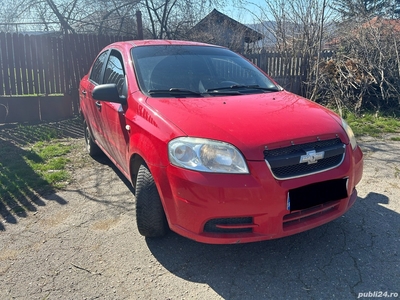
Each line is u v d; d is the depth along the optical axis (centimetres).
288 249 279
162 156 246
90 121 468
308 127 253
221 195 222
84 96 487
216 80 343
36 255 275
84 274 252
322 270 252
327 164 250
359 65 806
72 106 798
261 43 1023
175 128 248
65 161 495
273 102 299
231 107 276
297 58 906
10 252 280
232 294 231
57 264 264
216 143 232
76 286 239
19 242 294
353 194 282
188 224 236
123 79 349
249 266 259
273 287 237
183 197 232
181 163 234
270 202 226
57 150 550
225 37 1323
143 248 282
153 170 253
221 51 408
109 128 371
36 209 353
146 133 268
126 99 322
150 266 260
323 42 884
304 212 243
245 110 271
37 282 244
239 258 269
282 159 230
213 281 244
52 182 418
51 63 759
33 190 397
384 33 832
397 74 788
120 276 250
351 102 808
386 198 365
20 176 436
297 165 236
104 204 363
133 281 245
